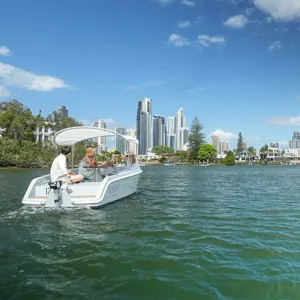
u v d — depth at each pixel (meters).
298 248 5.60
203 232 6.74
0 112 75.81
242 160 157.75
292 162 153.62
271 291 3.82
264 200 12.56
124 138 12.05
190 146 119.31
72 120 90.25
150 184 21.09
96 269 4.44
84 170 10.84
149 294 3.69
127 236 6.30
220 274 4.32
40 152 59.69
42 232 6.50
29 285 3.87
